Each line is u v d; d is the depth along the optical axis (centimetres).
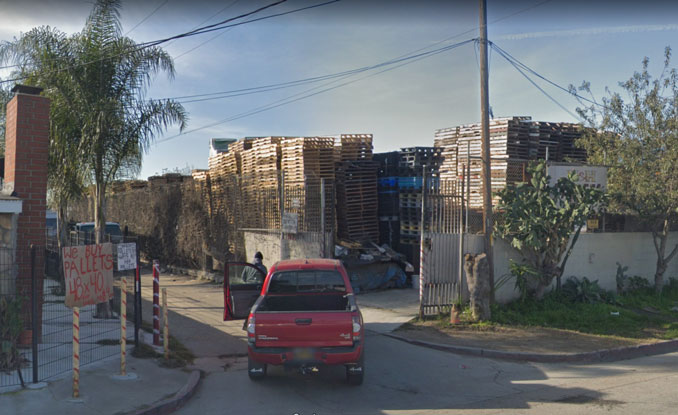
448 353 1037
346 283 901
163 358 910
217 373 878
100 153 1230
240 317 1045
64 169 1251
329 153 1712
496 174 1548
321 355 749
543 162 1355
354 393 772
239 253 1895
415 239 1784
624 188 1623
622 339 1144
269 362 755
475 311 1258
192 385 779
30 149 983
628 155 1577
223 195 2012
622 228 1673
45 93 1224
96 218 1272
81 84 1212
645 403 716
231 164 2022
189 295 1709
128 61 1269
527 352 1012
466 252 1357
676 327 1268
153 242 2581
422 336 1149
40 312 915
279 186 1662
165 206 2477
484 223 1329
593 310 1367
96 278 802
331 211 1547
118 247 919
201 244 2158
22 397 686
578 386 815
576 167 1486
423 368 922
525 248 1389
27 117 981
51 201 1459
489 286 1290
